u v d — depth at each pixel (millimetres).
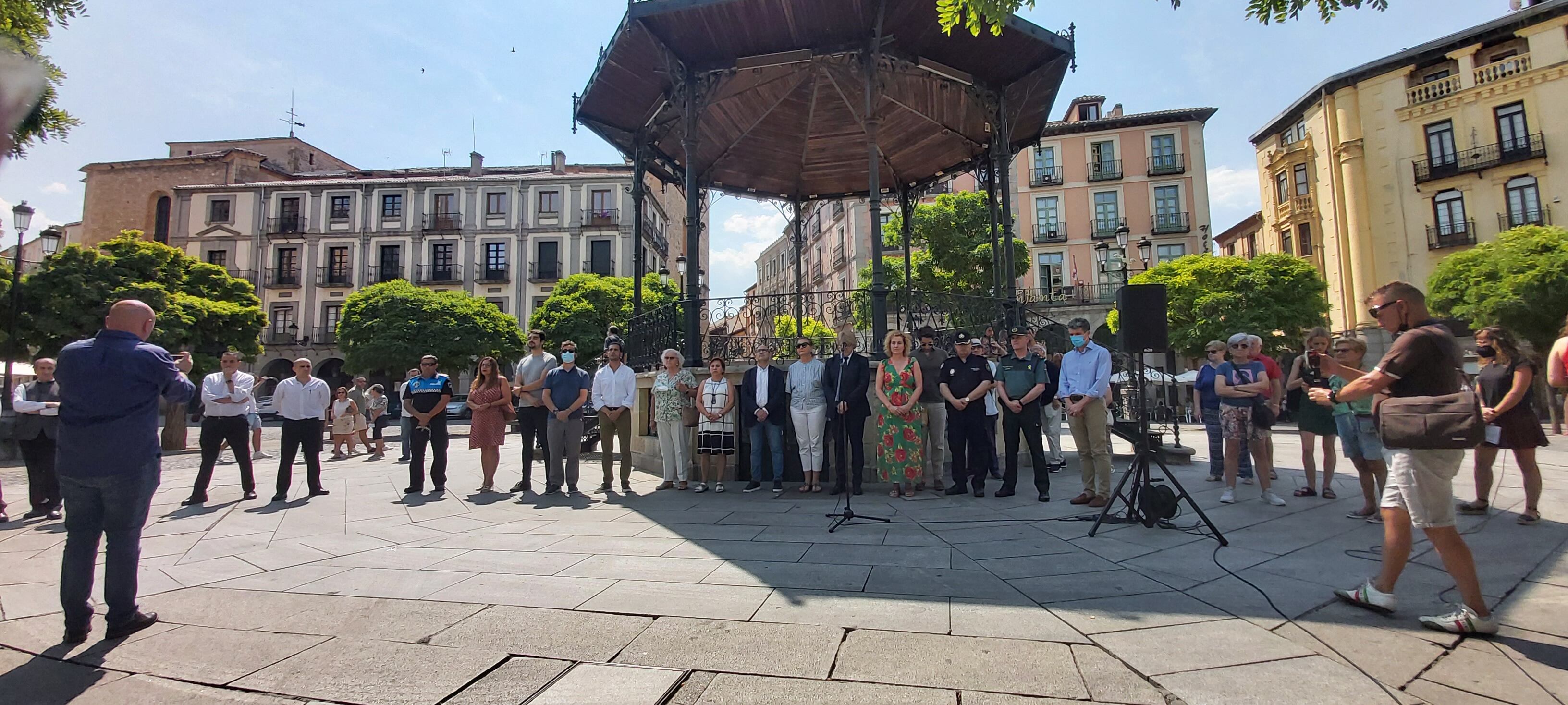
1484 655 2498
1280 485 6969
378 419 11938
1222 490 6688
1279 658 2500
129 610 2979
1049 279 36000
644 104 9148
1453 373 2830
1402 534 2906
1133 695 2227
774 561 4016
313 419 6926
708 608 3154
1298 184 29828
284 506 6359
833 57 7809
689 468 7438
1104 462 5723
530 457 7086
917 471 6352
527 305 38656
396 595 3457
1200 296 23734
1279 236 31188
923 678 2377
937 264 26453
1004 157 8875
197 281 24891
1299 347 23500
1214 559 3934
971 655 2566
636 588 3488
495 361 7211
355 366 29547
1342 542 4312
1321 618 2916
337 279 38781
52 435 6027
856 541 4547
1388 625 2826
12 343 14141
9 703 2348
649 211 40000
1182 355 24656
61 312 20250
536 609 3182
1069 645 2648
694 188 8047
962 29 7379
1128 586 3424
